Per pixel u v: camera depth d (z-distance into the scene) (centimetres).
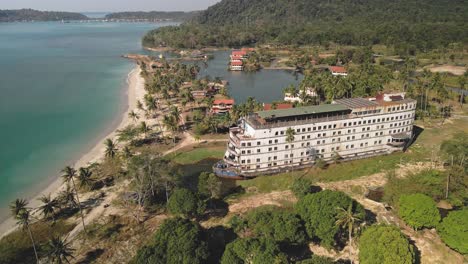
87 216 8962
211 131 15038
